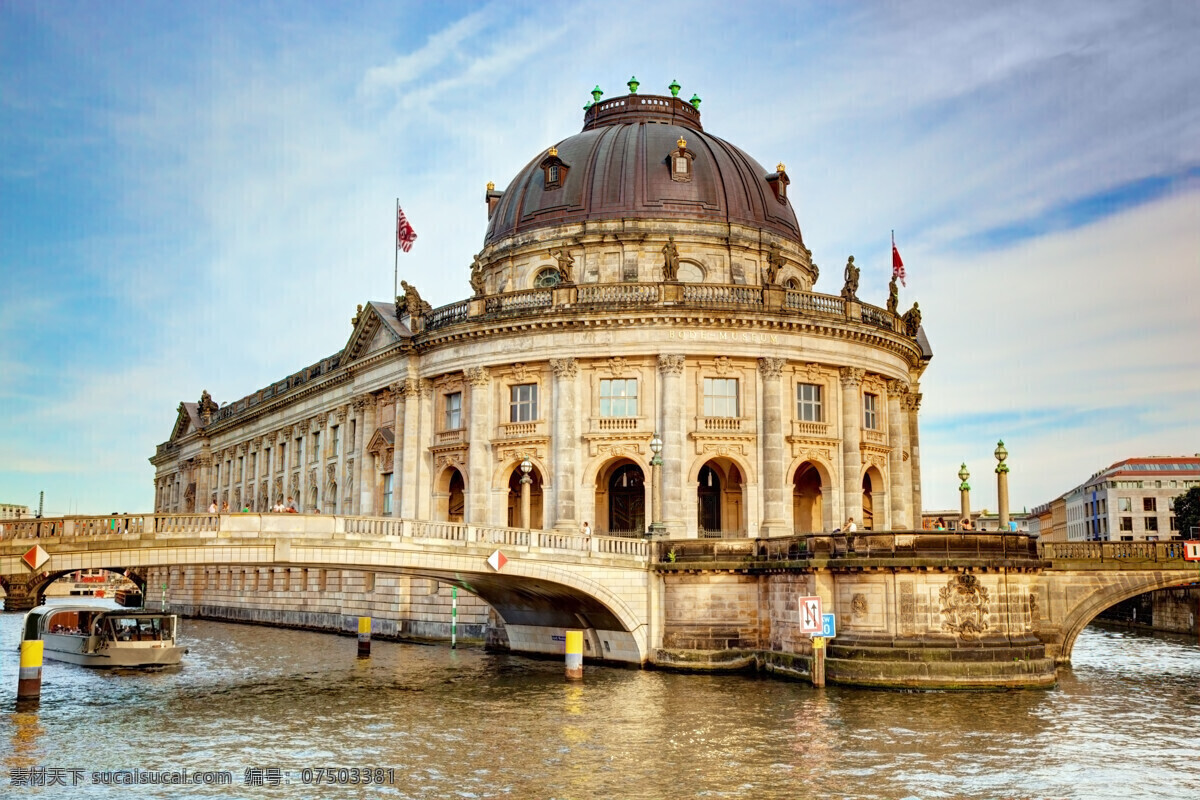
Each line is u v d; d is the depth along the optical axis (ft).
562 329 215.72
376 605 263.29
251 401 366.43
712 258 235.40
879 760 110.52
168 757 112.37
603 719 131.54
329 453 294.46
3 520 143.33
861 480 222.28
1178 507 398.83
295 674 176.86
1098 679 168.14
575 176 244.01
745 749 115.14
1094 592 179.01
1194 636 271.08
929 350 270.26
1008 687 151.74
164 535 151.84
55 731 125.59
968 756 112.16
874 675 151.64
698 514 224.33
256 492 354.54
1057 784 102.17
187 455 432.66
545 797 97.91
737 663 172.35
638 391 213.05
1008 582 155.33
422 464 236.43
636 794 98.68
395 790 100.22
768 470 210.38
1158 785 101.96
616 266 234.38
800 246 251.39
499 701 145.18
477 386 224.74
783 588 168.66
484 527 172.14
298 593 309.01
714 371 213.05
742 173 249.14
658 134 248.73
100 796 98.07
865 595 155.43
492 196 273.33
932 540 154.71
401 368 242.78
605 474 226.79
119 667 190.49
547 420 217.56
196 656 210.79
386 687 159.33
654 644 178.60
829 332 217.97
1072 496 634.84
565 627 198.49
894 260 247.70
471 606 234.99
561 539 177.68
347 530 162.50
